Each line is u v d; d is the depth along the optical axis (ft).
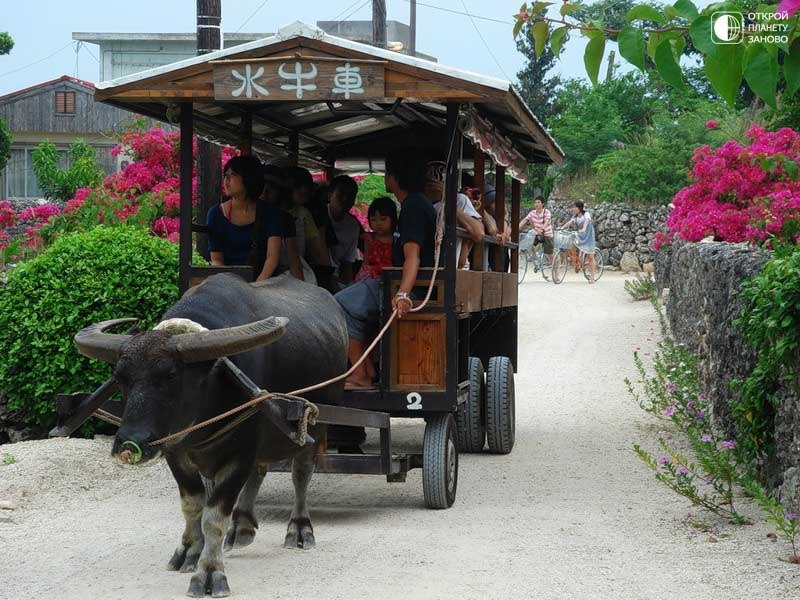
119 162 114.93
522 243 89.86
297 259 27.68
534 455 31.53
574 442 33.40
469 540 21.68
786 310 22.08
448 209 24.27
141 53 118.42
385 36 66.74
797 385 22.11
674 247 58.03
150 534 22.33
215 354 16.52
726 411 30.81
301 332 20.59
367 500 26.27
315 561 20.11
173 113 25.16
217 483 18.22
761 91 12.37
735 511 23.57
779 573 18.75
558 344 55.21
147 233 35.09
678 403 33.32
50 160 90.68
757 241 37.70
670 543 21.29
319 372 21.26
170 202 47.32
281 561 20.13
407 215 24.66
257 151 31.83
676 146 98.22
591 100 125.29
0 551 20.89
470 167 38.50
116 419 19.08
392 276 24.59
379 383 24.97
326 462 23.40
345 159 36.78
